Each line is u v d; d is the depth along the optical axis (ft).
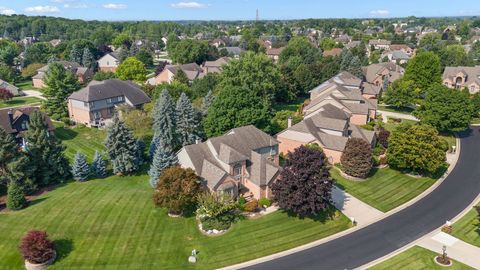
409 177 195.31
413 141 188.85
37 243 122.72
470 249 136.05
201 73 443.73
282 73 357.00
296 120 268.82
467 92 312.50
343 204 168.14
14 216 151.02
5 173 170.30
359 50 513.86
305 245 139.23
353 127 235.20
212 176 162.81
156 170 175.22
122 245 134.41
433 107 248.73
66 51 557.33
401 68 435.53
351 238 143.84
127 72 408.46
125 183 186.39
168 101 223.92
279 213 155.94
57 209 156.04
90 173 194.80
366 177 193.47
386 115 310.04
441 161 188.14
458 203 169.48
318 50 520.42
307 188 143.23
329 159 211.82
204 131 233.35
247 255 132.46
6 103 346.54
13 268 122.42
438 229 149.28
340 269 125.39
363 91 341.82
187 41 549.95
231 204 149.18
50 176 184.75
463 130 256.93
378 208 166.20
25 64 518.37
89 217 149.79
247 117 224.94
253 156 177.17
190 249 134.31
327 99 278.46
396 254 133.39
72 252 130.31
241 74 288.30
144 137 243.81
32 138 179.83
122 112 268.82
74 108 291.58
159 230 143.33
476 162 213.87
